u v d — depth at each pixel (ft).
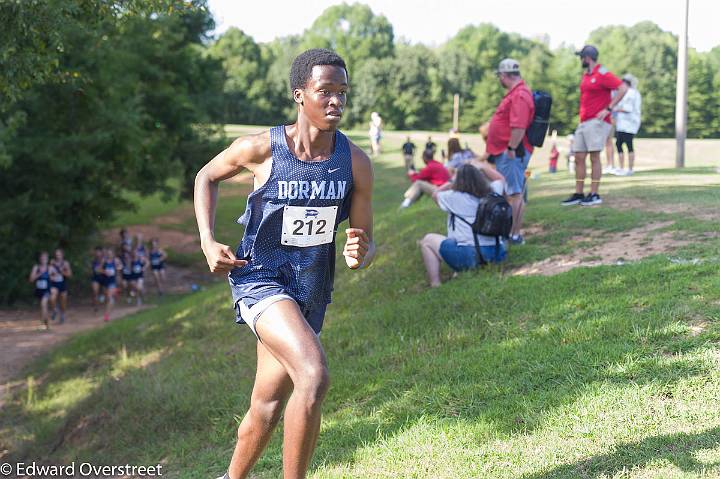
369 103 296.71
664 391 15.20
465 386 18.39
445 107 294.46
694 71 248.52
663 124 249.55
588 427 14.60
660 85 248.11
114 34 69.51
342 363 24.66
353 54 355.97
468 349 21.43
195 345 37.06
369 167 12.45
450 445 15.60
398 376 21.31
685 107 63.00
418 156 144.25
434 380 19.69
